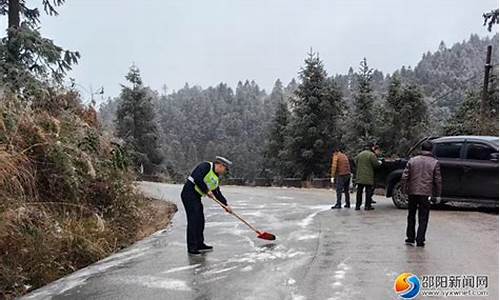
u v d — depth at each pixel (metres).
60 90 10.38
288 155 36.19
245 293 5.28
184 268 6.47
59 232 7.04
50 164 8.19
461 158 10.73
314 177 34.44
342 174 12.45
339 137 34.69
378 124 31.77
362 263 6.38
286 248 7.50
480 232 8.34
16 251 6.16
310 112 34.62
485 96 22.73
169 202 14.75
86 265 7.01
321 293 5.17
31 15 15.16
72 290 5.63
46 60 13.95
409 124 30.72
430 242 7.58
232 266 6.50
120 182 9.85
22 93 9.44
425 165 7.29
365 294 5.11
